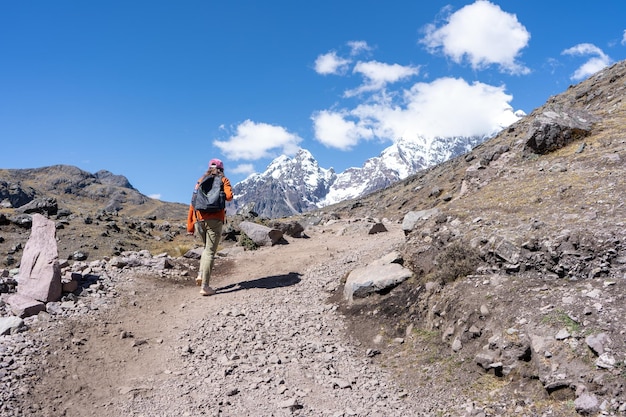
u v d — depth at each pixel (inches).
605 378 215.5
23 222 1477.6
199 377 289.1
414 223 499.8
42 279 379.6
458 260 344.8
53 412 247.8
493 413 228.2
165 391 273.0
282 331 357.1
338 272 481.1
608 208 347.6
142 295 425.4
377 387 275.4
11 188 5374.0
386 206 1390.3
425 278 365.4
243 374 291.1
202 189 450.0
